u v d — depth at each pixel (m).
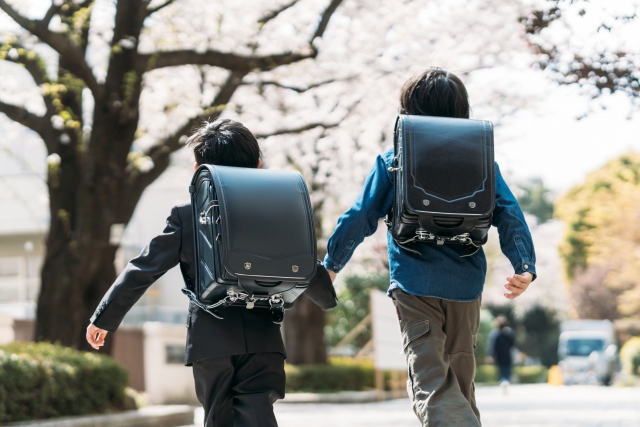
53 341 9.82
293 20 11.80
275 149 13.62
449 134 3.16
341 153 13.51
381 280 26.11
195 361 3.16
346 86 12.12
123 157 9.91
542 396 16.88
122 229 9.95
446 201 3.08
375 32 11.80
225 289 3.02
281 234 2.97
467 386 3.33
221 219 2.93
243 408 3.16
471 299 3.26
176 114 12.71
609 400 14.05
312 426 8.79
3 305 21.66
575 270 47.66
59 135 10.54
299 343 17.89
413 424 8.92
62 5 9.56
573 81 6.26
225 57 9.73
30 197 22.44
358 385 17.53
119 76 9.77
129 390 10.34
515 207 3.28
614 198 38.25
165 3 10.60
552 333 49.56
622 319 47.06
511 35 11.22
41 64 10.49
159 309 20.03
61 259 10.05
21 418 7.26
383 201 3.40
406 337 3.26
